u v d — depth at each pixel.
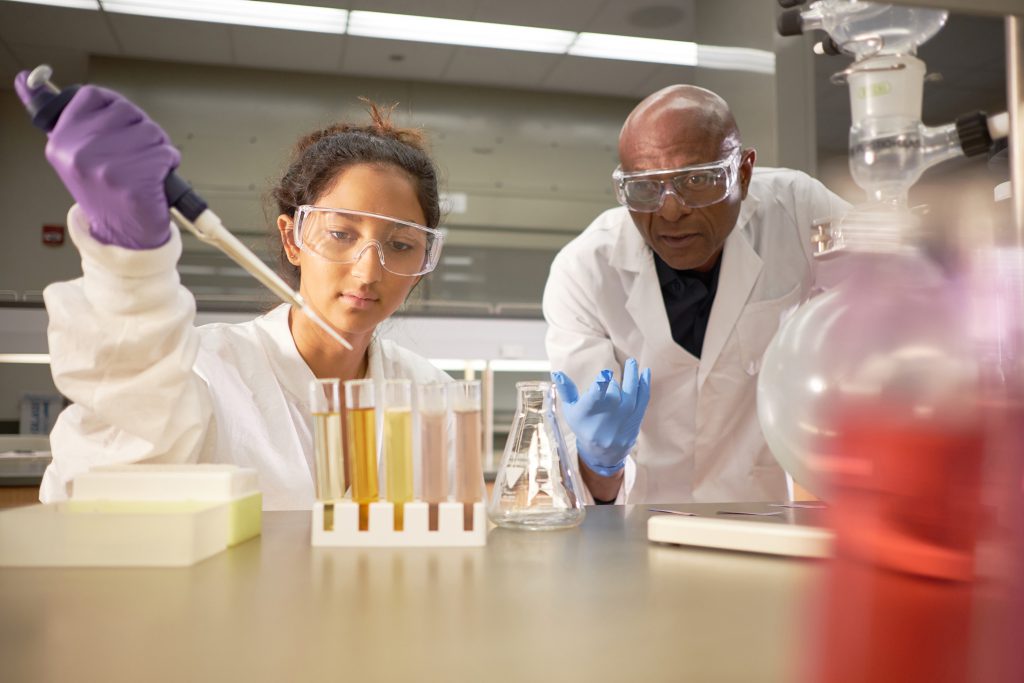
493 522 1.04
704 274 2.10
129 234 0.93
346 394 0.90
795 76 3.90
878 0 0.75
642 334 2.11
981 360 0.60
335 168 1.39
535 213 7.72
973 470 0.60
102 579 0.71
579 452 1.50
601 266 2.13
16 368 5.30
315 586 0.69
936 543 0.64
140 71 6.90
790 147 3.88
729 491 2.14
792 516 1.02
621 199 1.78
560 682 0.45
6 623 0.57
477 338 4.42
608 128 7.88
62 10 6.02
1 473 3.57
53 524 0.77
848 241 0.73
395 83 7.40
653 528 0.89
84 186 0.88
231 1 5.86
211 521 0.82
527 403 1.04
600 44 6.63
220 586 0.69
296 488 1.41
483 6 5.92
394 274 1.37
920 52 5.12
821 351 0.68
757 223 2.17
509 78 7.38
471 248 7.60
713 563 0.79
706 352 2.07
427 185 1.49
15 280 7.29
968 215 0.70
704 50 4.53
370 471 0.90
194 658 0.49
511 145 7.68
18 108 7.39
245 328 1.52
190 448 1.14
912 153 1.05
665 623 0.57
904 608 0.58
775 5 3.88
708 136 1.70
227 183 7.04
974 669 0.46
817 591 0.65
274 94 7.14
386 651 0.51
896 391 0.62
